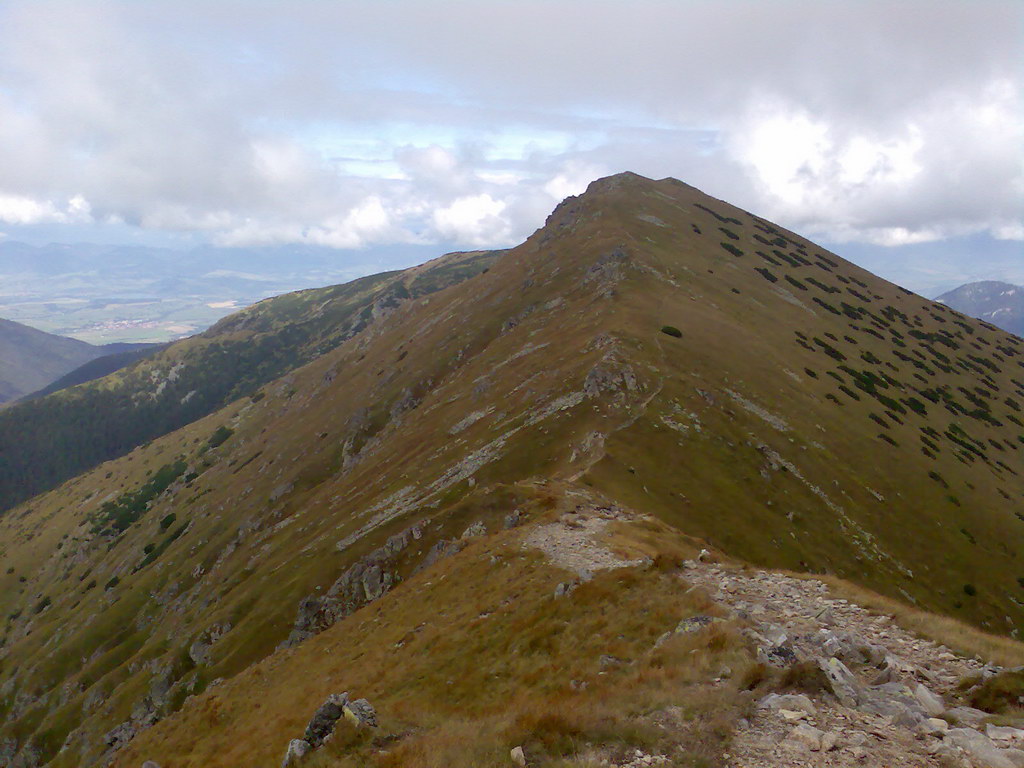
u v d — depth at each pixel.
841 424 79.81
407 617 34.00
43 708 106.12
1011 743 10.34
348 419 148.50
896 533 62.62
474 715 17.77
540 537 35.28
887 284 189.62
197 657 72.94
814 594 20.80
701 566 25.25
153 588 135.12
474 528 47.56
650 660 16.19
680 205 173.38
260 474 159.50
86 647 122.88
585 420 62.41
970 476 84.38
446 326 155.62
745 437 64.50
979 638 15.90
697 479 53.69
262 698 35.62
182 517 169.88
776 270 149.75
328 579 61.91
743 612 19.08
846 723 11.33
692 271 120.19
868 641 16.31
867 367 111.56
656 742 11.24
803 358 99.06
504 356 106.31
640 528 36.50
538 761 11.38
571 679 17.73
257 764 23.52
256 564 98.00
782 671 13.38
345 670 30.77
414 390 132.50
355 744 14.77
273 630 60.94
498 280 162.12
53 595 179.50
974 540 67.50
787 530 52.53
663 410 62.38
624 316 87.50
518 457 61.09
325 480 131.62
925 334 150.62
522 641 22.64
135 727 70.56
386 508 71.31
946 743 10.40
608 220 145.75
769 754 10.52
